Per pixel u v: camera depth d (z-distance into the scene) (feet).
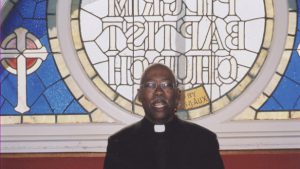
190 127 7.38
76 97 11.44
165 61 11.52
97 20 11.54
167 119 7.23
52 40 11.50
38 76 11.53
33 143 11.10
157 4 11.51
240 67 11.48
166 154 7.10
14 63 11.53
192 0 11.53
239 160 11.08
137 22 11.56
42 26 11.50
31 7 11.55
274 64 11.35
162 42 11.53
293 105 11.41
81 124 11.21
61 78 11.49
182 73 11.52
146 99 7.06
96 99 11.37
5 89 11.48
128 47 11.53
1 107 11.42
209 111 11.42
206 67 11.51
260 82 11.36
